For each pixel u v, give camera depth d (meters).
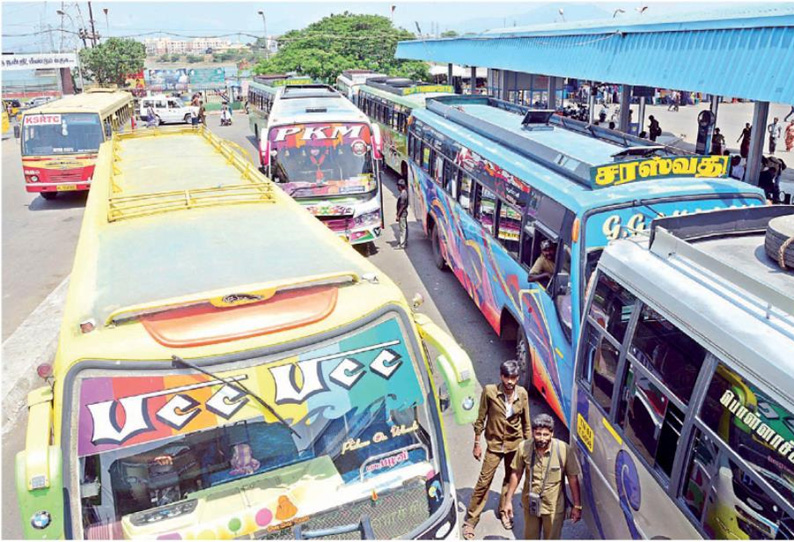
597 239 6.14
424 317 4.33
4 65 51.31
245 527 3.66
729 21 10.71
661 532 4.07
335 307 3.93
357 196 12.68
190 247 5.01
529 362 7.62
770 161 13.80
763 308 3.62
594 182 6.44
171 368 3.50
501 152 8.93
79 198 21.05
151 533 3.52
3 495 6.45
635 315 4.52
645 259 4.69
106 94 27.70
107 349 3.45
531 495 4.85
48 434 3.12
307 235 5.37
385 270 12.95
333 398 3.81
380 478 3.95
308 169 12.53
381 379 3.94
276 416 3.69
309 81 27.86
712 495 3.57
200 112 42.50
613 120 24.72
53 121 19.16
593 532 5.25
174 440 3.53
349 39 54.94
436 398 4.14
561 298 6.43
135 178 7.86
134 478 3.50
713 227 5.02
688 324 3.89
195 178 7.73
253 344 3.65
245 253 4.82
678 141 20.36
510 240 8.13
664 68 12.30
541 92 28.45
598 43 14.65
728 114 29.34
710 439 3.61
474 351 9.21
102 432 3.41
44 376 3.47
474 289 10.05
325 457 3.83
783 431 3.12
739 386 3.42
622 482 4.61
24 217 18.48
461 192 10.55
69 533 3.29
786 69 9.38
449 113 12.45
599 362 5.03
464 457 6.94
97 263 4.79
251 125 35.88
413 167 14.66
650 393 4.25
